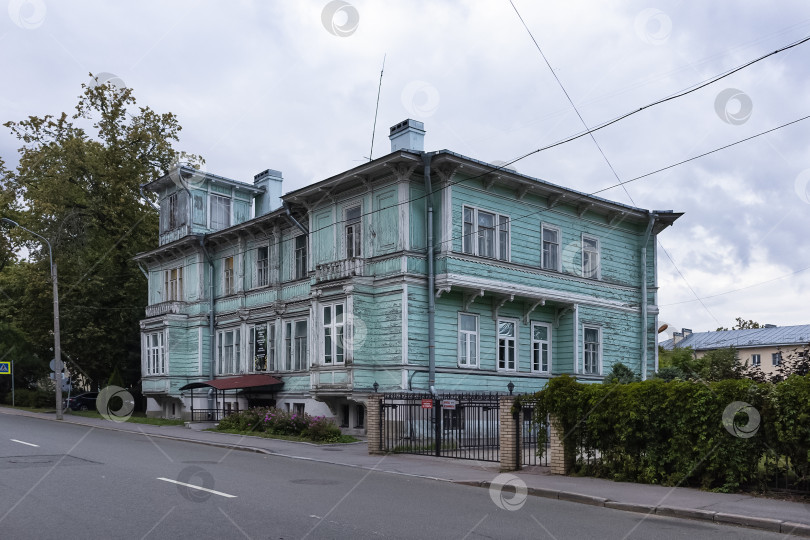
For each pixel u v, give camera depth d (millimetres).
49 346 40312
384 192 23609
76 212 37312
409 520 8938
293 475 13508
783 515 9234
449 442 19078
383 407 18250
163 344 33250
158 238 39938
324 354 24203
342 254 25094
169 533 7871
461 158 22609
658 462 12156
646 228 30141
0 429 23453
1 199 39188
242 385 26359
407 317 22312
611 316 28469
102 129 38219
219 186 34500
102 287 37625
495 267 24156
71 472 12797
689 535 8414
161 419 31609
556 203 26781
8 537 7625
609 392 12891
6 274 45562
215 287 32844
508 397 14562
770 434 10859
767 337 53188
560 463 13469
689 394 11750
